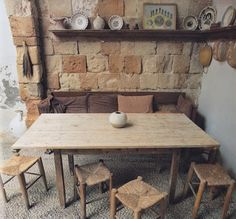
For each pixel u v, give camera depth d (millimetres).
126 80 3146
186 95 3215
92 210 1858
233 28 1974
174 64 3092
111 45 2977
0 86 3076
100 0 2805
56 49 2971
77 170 1776
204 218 1788
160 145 1609
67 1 2795
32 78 2889
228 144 2252
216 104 2582
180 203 1953
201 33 2789
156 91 3203
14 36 2711
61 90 3170
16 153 1996
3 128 3150
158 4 2838
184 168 2449
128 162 2580
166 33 2822
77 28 2812
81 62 3039
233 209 1886
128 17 2889
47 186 2104
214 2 2730
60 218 1777
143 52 3025
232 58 2152
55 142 1614
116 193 1501
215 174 1735
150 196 1481
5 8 2668
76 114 2250
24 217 1780
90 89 3172
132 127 1934
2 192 1905
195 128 1939
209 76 2836
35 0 2756
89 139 1676
